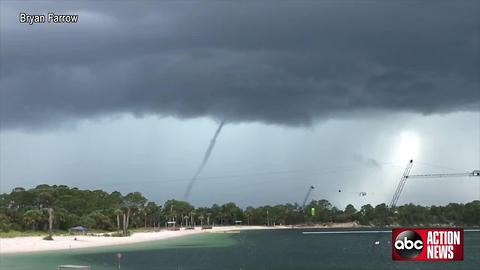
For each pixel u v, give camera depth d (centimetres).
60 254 16962
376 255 19175
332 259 17025
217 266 14125
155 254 18262
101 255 16988
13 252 17525
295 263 15425
